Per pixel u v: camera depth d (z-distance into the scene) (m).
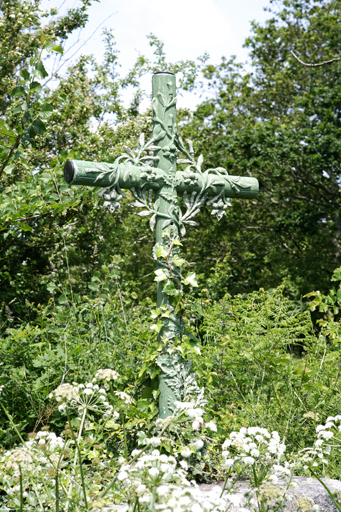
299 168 12.39
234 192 3.21
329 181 12.93
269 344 3.65
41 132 2.96
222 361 3.73
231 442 1.82
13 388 3.33
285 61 13.73
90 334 4.07
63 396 1.86
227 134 13.02
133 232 11.10
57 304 5.14
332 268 12.23
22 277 7.21
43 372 3.61
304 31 13.97
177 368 2.90
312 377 3.47
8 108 6.02
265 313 3.84
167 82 3.05
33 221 6.35
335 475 2.63
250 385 3.79
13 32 6.88
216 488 1.59
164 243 2.96
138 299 6.46
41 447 1.75
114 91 8.52
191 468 2.60
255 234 14.64
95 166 2.82
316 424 3.20
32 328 3.99
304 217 12.49
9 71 6.80
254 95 14.73
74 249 7.19
